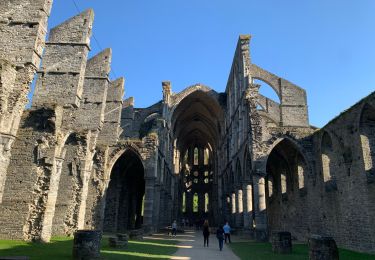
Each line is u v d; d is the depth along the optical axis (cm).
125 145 3278
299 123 3591
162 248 1745
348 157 1919
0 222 1752
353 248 1859
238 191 3400
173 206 4941
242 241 2509
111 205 3375
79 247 1124
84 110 2784
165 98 4259
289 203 2961
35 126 1892
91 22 2462
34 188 1802
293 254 1552
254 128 2742
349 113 1917
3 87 1470
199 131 6125
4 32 1661
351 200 1898
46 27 1745
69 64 2325
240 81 3381
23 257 716
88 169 2561
